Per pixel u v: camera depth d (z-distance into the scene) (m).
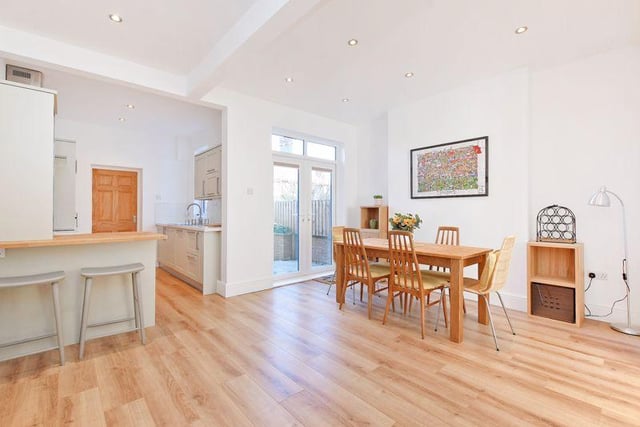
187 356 2.29
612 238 2.97
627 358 2.25
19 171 2.26
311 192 5.18
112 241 2.41
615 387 1.89
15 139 2.25
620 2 2.21
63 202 4.21
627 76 2.88
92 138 5.19
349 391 1.85
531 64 3.22
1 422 1.56
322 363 2.19
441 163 3.98
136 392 1.83
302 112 4.73
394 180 4.55
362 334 2.70
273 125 4.36
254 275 4.14
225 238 3.90
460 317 2.55
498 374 2.04
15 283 2.00
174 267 5.00
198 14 2.32
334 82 3.65
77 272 2.52
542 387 1.89
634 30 2.59
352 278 3.35
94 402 1.73
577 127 3.15
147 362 2.20
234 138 3.93
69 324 2.49
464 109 3.77
